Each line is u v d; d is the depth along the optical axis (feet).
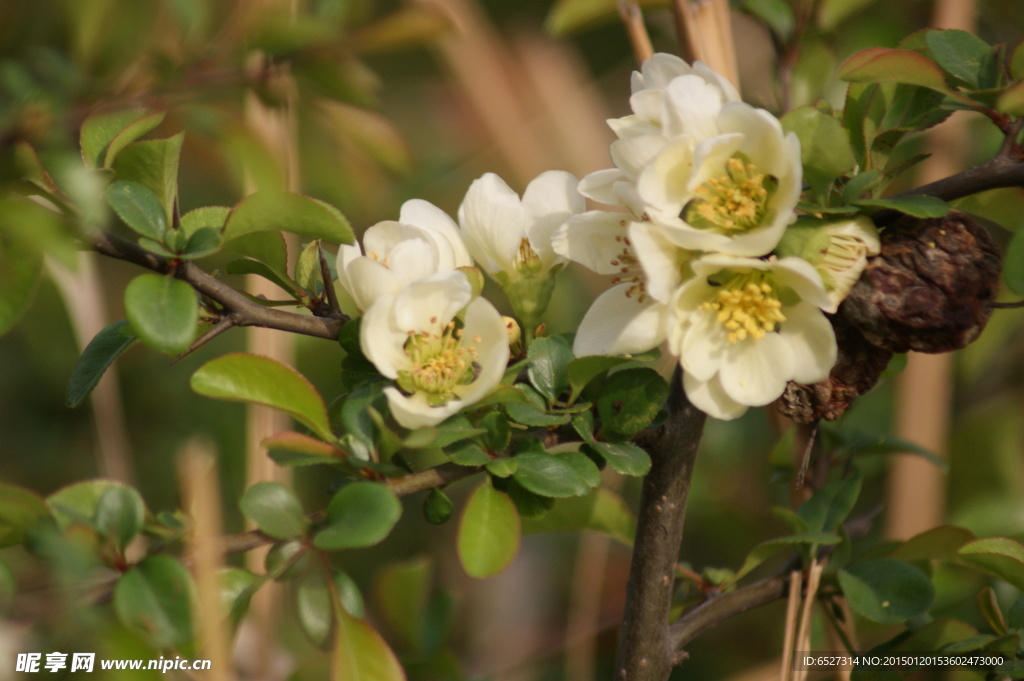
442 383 3.97
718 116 3.95
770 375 3.97
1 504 3.89
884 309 3.96
